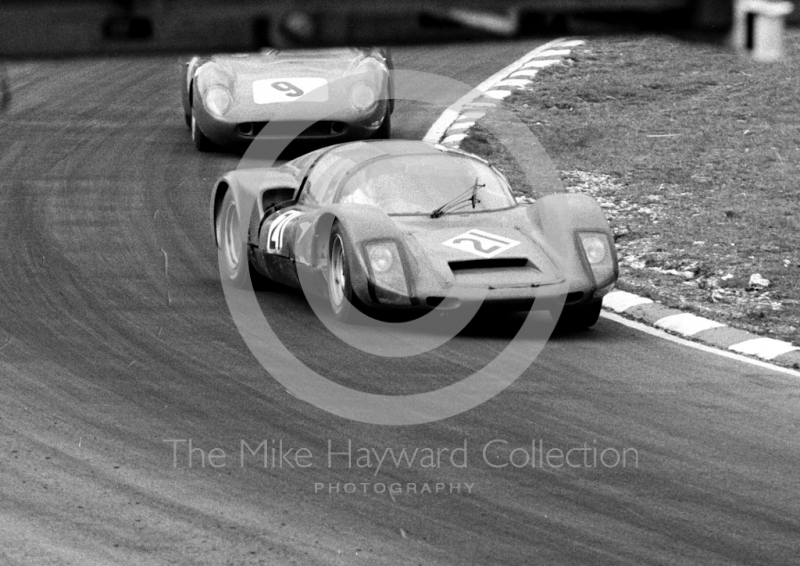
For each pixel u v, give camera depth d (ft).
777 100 156.46
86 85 179.01
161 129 152.35
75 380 65.41
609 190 126.93
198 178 128.16
